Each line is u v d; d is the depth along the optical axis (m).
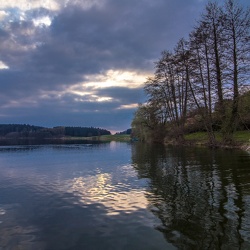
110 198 11.48
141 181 14.98
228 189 11.95
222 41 33.84
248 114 34.88
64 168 22.34
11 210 10.21
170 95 57.53
